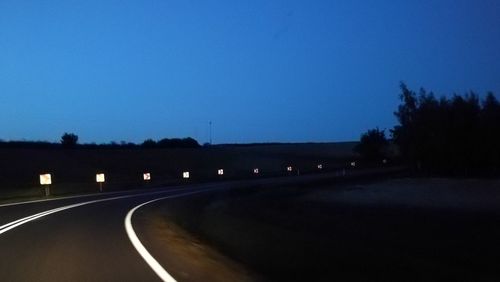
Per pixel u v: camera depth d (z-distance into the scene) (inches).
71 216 1107.9
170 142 6683.1
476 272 844.0
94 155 4485.7
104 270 512.7
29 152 3961.6
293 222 1400.1
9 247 663.8
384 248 1011.9
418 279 763.4
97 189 2420.0
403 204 2004.2
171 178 3430.1
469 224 1441.9
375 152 5812.0
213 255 653.3
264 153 6486.2
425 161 3784.5
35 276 486.0
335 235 1184.2
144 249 648.4
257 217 1454.2
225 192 2201.0
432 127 3715.6
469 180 2915.8
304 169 4758.9
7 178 2854.3
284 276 661.3
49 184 2086.6
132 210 1280.8
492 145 3577.8
